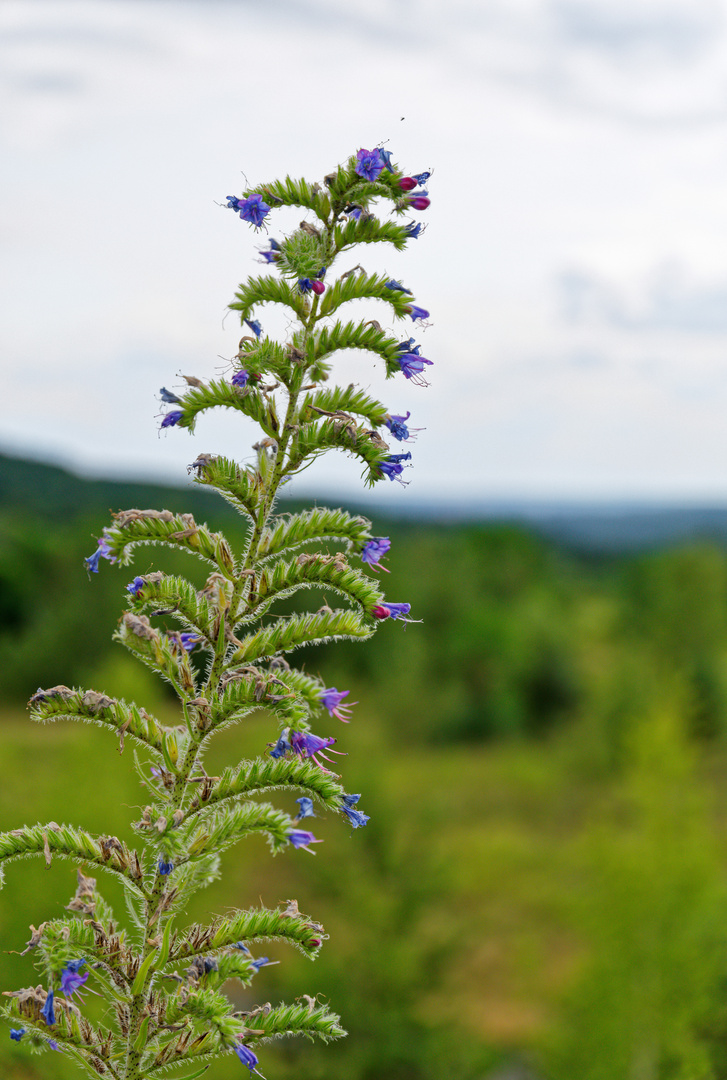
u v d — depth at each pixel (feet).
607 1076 45.44
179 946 10.95
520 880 85.30
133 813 46.37
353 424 10.68
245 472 11.02
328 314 11.19
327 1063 48.39
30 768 57.31
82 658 156.66
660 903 46.73
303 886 65.10
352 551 11.27
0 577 177.17
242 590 10.98
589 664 185.47
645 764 51.49
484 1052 53.06
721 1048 48.73
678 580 173.68
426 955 53.78
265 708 10.66
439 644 178.70
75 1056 10.50
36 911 38.09
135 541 10.90
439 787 126.00
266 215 10.91
